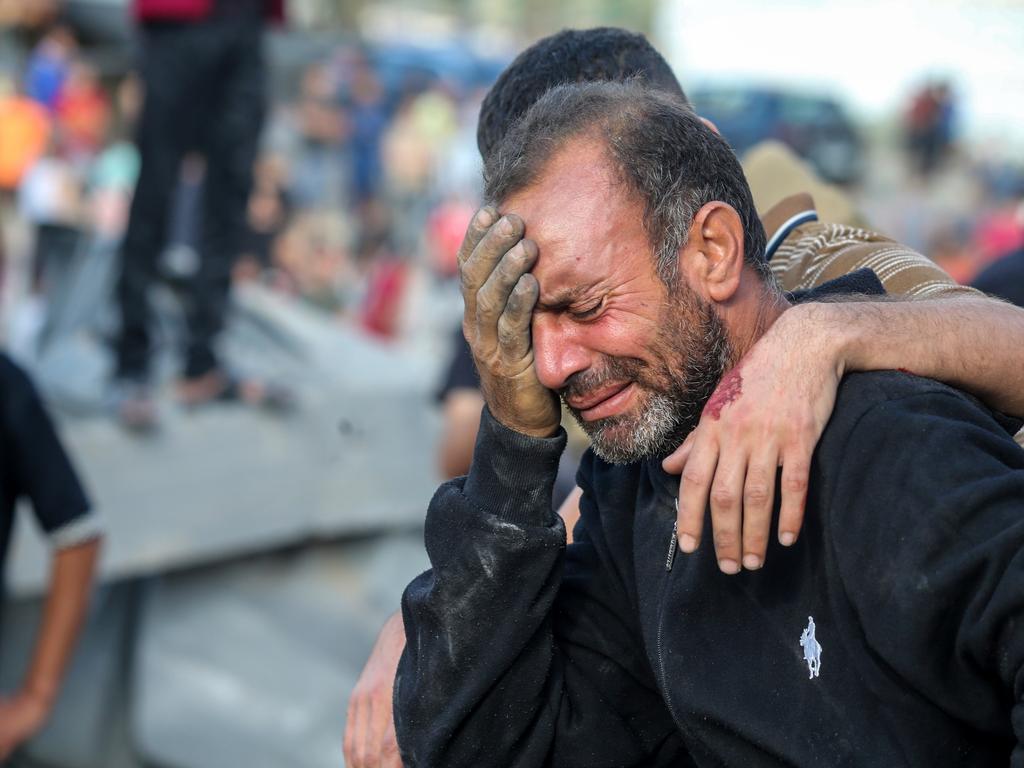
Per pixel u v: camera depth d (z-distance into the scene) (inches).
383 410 168.9
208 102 159.3
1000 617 52.2
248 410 158.7
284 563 166.7
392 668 75.1
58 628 134.6
